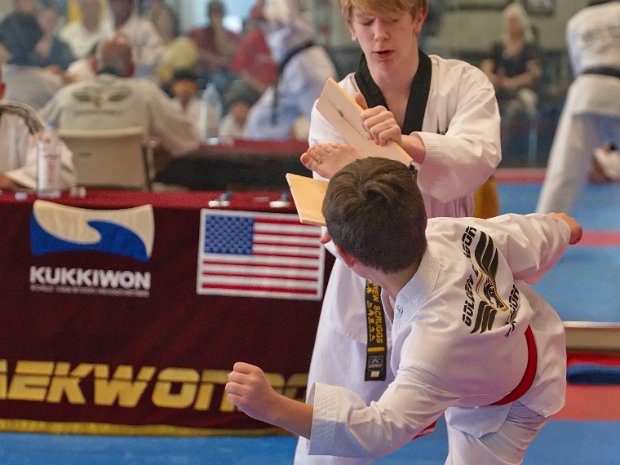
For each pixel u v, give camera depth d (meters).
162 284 5.64
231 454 5.48
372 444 2.85
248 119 13.01
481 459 3.44
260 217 5.59
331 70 12.49
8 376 5.73
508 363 3.14
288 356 5.67
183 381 5.71
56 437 5.70
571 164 10.32
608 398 6.31
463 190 4.03
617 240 11.55
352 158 3.78
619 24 10.20
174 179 9.04
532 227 3.45
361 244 3.00
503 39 17.39
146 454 5.46
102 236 5.61
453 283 3.02
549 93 17.45
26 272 5.65
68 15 15.81
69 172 6.32
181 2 16.67
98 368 5.71
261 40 16.09
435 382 2.93
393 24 4.00
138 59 15.82
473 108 4.16
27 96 12.95
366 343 4.31
